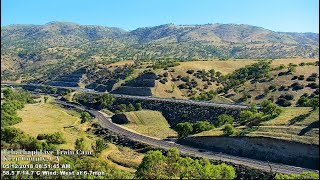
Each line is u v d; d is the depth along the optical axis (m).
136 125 181.25
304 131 119.94
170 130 173.12
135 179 88.69
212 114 174.25
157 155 97.38
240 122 149.00
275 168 109.06
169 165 96.06
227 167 93.75
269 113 144.12
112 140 154.38
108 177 84.75
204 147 136.38
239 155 125.81
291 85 198.00
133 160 121.38
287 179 87.62
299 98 181.25
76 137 147.50
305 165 111.44
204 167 92.88
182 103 193.38
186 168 93.56
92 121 189.38
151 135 162.25
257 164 113.62
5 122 154.88
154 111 194.75
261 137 123.31
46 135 133.12
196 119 176.25
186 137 145.25
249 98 199.75
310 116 128.38
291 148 116.25
